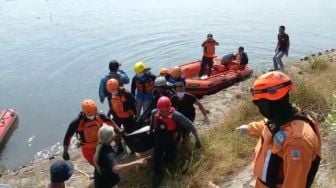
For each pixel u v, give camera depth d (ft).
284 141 7.77
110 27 85.25
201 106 22.97
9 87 53.67
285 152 7.72
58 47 71.41
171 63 62.80
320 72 35.88
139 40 74.64
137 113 27.48
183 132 21.59
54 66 61.41
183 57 65.10
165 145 19.45
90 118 19.74
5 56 66.95
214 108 31.17
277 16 93.50
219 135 23.38
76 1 114.52
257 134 9.78
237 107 27.71
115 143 22.95
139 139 21.25
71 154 26.61
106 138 17.15
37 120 43.93
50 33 81.30
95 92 51.13
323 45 69.87
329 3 108.17
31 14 99.60
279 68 44.04
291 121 7.88
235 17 92.89
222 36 76.89
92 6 108.06
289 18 90.99
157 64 62.44
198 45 71.20
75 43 73.72
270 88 7.91
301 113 8.07
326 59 40.50
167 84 23.50
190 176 19.48
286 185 7.69
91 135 19.72
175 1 113.29
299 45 70.08
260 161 8.47
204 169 20.03
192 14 96.58
